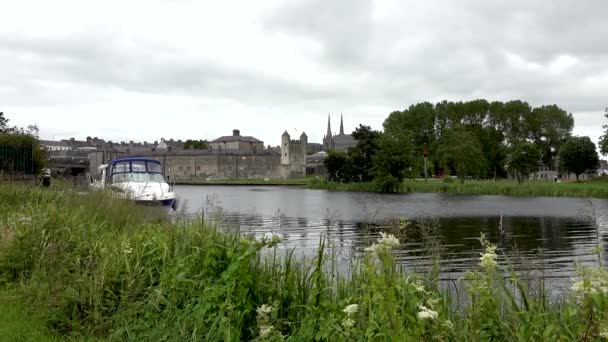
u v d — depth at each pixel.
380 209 32.12
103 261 6.61
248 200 43.22
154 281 6.35
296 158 124.62
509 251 15.05
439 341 3.86
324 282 6.01
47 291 6.02
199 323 5.23
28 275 6.86
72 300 5.72
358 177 71.06
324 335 4.66
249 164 122.56
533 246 16.55
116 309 5.83
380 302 3.87
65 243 7.48
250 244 5.81
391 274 4.46
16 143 25.00
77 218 9.26
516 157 70.00
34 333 5.16
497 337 4.43
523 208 32.78
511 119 105.94
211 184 97.25
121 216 11.09
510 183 59.00
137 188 17.80
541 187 50.28
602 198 42.53
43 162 26.08
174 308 5.64
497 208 32.81
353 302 5.11
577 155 90.44
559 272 11.48
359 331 4.24
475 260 12.18
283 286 6.06
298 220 24.53
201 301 5.50
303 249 14.12
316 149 184.50
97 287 5.95
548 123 106.19
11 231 7.83
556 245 16.73
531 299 5.43
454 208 33.25
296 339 4.91
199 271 6.31
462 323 4.60
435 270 7.02
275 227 20.20
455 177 97.88
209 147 152.00
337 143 181.88
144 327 5.38
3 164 18.70
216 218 11.08
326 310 5.16
